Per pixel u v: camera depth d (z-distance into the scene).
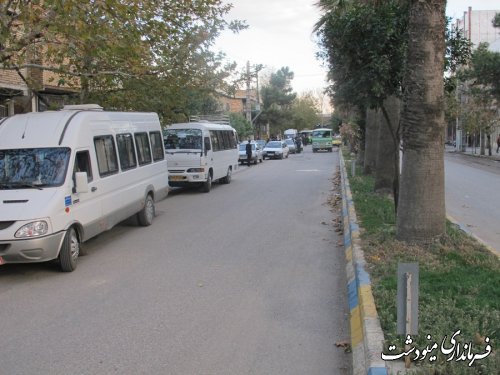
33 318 6.24
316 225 12.34
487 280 6.38
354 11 9.63
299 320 6.06
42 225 7.75
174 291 7.19
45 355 5.16
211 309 6.44
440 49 7.76
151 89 15.66
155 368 4.84
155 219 13.52
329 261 8.85
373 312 5.43
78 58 11.88
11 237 7.60
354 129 34.81
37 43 12.24
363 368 4.52
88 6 9.41
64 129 9.11
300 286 7.40
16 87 17.06
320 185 21.92
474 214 13.45
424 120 7.86
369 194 15.31
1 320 6.20
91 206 9.23
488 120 40.94
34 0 9.69
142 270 8.34
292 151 57.12
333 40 10.09
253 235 11.14
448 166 31.92
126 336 5.61
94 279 7.88
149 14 11.88
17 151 8.87
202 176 19.23
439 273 6.64
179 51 15.26
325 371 4.77
